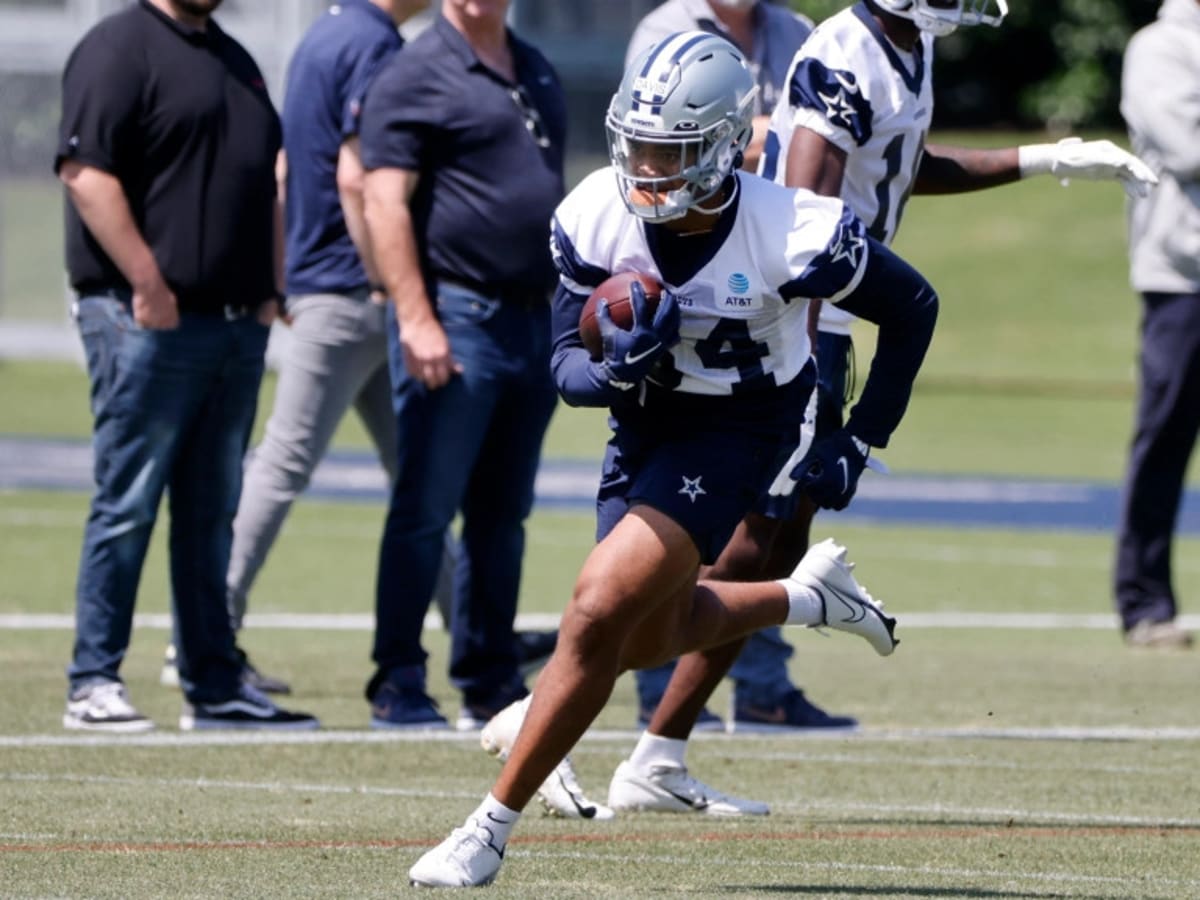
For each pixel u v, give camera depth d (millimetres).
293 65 29891
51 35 88250
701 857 18641
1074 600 41781
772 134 21484
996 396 88000
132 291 25297
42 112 89125
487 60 26266
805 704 27453
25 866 17453
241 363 26078
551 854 18719
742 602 18922
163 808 20703
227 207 25531
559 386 17109
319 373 29734
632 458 17484
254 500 29703
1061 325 104688
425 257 26328
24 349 91312
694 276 16750
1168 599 36094
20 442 66250
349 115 28641
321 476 61500
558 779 20875
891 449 71688
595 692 16688
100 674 25922
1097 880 17688
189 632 26359
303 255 29766
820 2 128750
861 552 48562
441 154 26156
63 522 48938
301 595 40000
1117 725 27906
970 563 47062
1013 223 118688
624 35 93875
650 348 16266
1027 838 19844
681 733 21344
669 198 16359
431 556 26656
